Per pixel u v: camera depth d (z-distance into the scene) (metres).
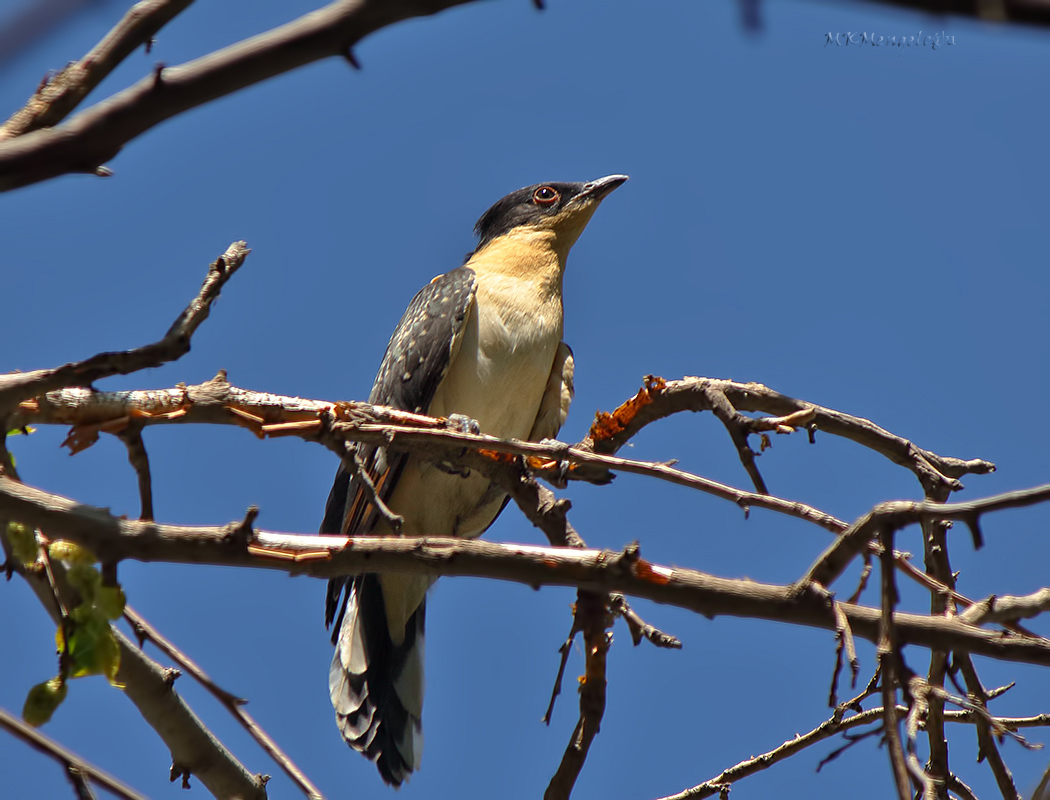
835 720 9.23
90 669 5.68
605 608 7.52
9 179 3.60
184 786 7.95
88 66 5.35
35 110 5.32
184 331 5.54
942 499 10.01
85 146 3.63
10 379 5.57
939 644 5.99
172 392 6.92
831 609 6.06
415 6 3.53
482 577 6.34
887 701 5.53
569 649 7.67
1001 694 9.38
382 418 8.08
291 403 7.86
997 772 8.67
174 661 7.75
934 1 2.67
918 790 5.74
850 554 5.93
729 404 9.62
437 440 7.20
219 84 3.62
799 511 6.79
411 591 12.14
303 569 6.20
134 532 5.87
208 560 6.03
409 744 11.75
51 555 5.93
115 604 5.81
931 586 6.80
